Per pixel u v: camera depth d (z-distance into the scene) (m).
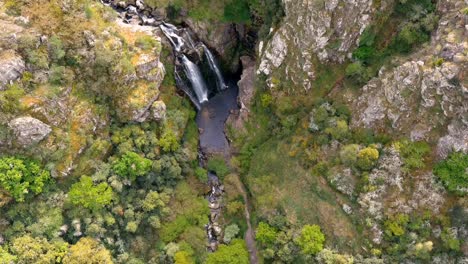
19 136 51.72
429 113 52.88
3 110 50.62
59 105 54.59
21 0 54.62
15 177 51.06
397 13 57.19
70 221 55.62
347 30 58.16
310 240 57.50
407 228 54.03
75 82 57.06
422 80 52.12
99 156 58.97
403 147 54.78
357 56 59.84
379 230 55.44
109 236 58.00
